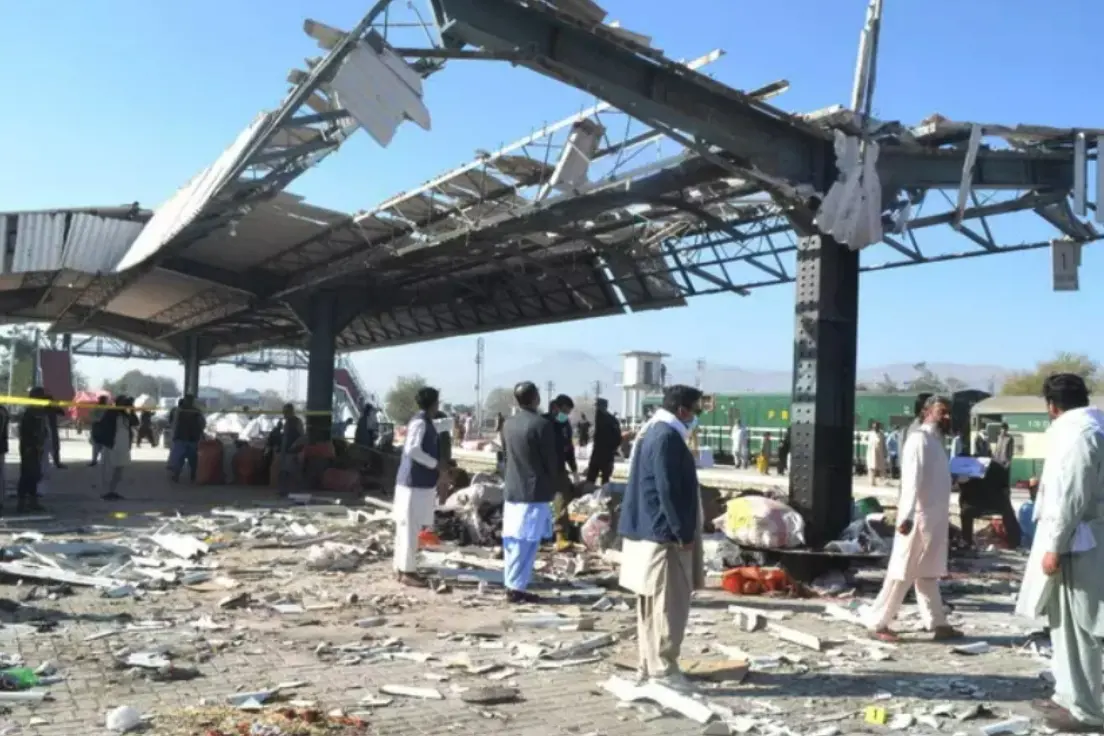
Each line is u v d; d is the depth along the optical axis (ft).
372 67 27.94
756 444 126.21
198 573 32.45
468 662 22.13
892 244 44.24
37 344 120.67
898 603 25.52
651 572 20.48
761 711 19.20
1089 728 18.25
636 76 31.19
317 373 72.18
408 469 32.01
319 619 26.45
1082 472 17.97
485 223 46.85
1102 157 36.68
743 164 35.04
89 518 45.70
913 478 25.31
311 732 17.01
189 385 115.55
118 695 18.89
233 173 36.55
